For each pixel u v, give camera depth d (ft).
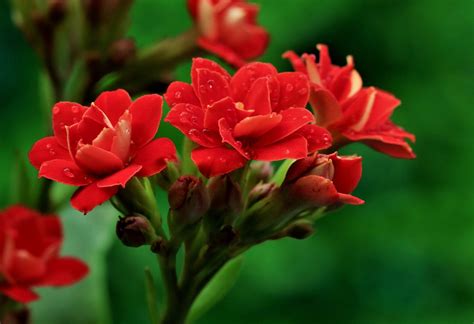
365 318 2.18
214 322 2.14
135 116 0.83
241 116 0.83
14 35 2.15
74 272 0.97
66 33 1.05
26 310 0.95
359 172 0.85
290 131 0.82
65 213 1.07
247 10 1.05
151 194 0.87
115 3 1.04
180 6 2.10
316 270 2.12
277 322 2.15
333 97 0.87
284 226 0.87
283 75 0.84
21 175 1.04
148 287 0.89
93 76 1.04
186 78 1.99
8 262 0.95
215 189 0.85
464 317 2.18
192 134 0.82
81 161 0.82
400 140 0.88
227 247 0.86
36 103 2.11
